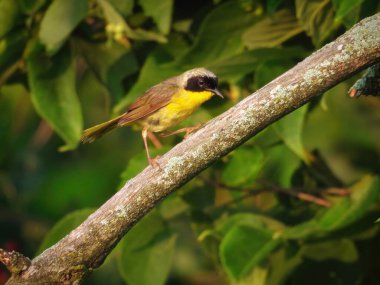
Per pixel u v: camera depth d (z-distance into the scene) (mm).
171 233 11086
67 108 11055
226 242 10273
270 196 11555
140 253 11008
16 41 11156
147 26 11148
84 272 8188
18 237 15930
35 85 11016
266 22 10531
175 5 11258
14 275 8086
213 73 10438
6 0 10875
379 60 7586
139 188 7980
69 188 15789
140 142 15516
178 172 7906
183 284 15688
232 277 10195
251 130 7777
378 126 15289
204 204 11141
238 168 10703
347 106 15070
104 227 8070
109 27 10773
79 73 14547
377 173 10781
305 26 10031
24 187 15930
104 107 14898
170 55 11047
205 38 10625
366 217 10609
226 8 10492
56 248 8148
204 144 7820
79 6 10523
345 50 7566
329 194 11102
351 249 10875
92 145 15844
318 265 10906
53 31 10602
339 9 8930
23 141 15742
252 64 10430
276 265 10984
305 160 10969
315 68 7609
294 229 10328
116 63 11242
